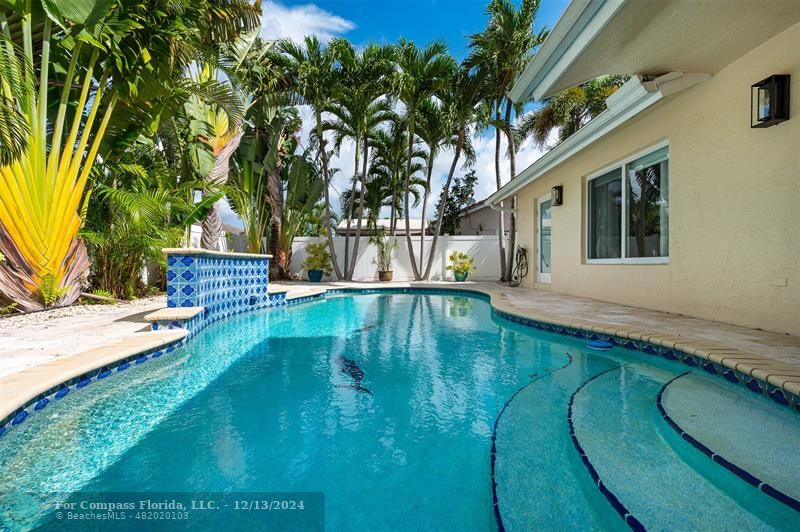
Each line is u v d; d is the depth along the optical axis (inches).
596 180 289.0
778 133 149.5
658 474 72.4
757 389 103.2
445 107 528.1
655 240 225.9
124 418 105.0
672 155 204.7
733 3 131.8
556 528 61.4
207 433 95.9
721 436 79.4
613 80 594.9
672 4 131.3
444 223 803.4
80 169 269.0
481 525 62.2
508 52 460.4
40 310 233.0
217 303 252.7
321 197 624.4
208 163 389.7
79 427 99.7
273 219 574.6
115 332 168.4
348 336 213.2
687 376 124.5
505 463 80.6
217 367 152.6
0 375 105.3
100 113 279.0
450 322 257.1
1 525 63.1
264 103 498.6
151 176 329.7
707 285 183.5
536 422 99.9
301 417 105.1
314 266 587.5
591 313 215.3
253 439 92.4
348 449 87.2
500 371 145.5
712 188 179.9
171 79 274.5
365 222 821.9
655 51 160.9
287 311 310.0
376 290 457.7
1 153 182.5
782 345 129.7
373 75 512.7
